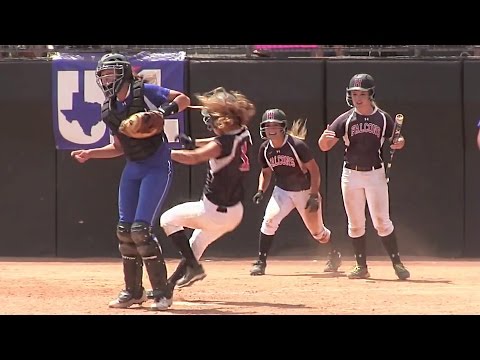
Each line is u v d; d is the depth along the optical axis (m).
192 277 29.39
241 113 28.06
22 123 49.53
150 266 26.16
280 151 38.69
